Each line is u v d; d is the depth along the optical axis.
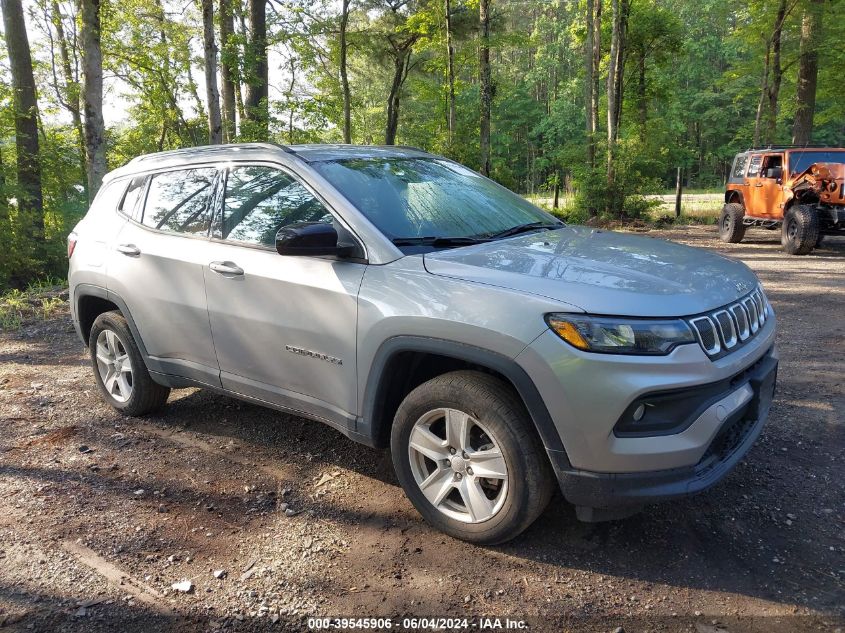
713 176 55.25
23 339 6.88
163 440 4.11
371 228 3.15
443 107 27.83
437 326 2.76
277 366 3.46
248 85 18.06
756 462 3.65
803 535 2.95
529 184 53.69
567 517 3.14
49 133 18.08
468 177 4.14
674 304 2.61
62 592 2.64
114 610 2.53
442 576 2.71
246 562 2.83
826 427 4.09
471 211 3.66
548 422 2.57
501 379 2.80
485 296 2.70
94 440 4.13
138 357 4.27
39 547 2.95
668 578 2.67
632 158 18.59
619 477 2.54
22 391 5.11
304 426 4.27
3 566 2.81
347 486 3.48
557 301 2.58
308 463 3.76
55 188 16.52
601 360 2.47
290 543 2.97
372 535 3.02
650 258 3.11
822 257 11.57
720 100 52.38
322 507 3.27
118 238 4.25
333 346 3.16
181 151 4.25
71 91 18.41
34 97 15.59
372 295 2.99
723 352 2.71
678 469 2.57
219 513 3.24
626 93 25.28
